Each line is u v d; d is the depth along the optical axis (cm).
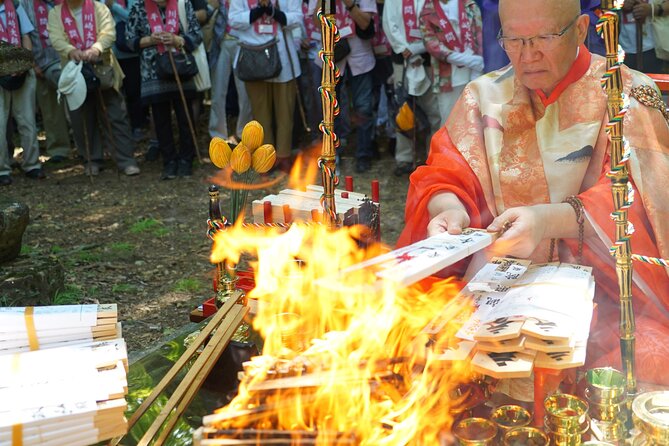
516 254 210
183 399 182
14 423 147
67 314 186
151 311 489
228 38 836
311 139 845
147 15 749
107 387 159
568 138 243
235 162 236
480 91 262
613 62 157
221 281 245
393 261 163
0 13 751
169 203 715
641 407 152
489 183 253
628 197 164
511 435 152
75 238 632
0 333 181
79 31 752
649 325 225
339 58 746
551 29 225
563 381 185
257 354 202
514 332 157
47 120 849
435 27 654
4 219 463
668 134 240
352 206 242
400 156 752
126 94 884
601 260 232
